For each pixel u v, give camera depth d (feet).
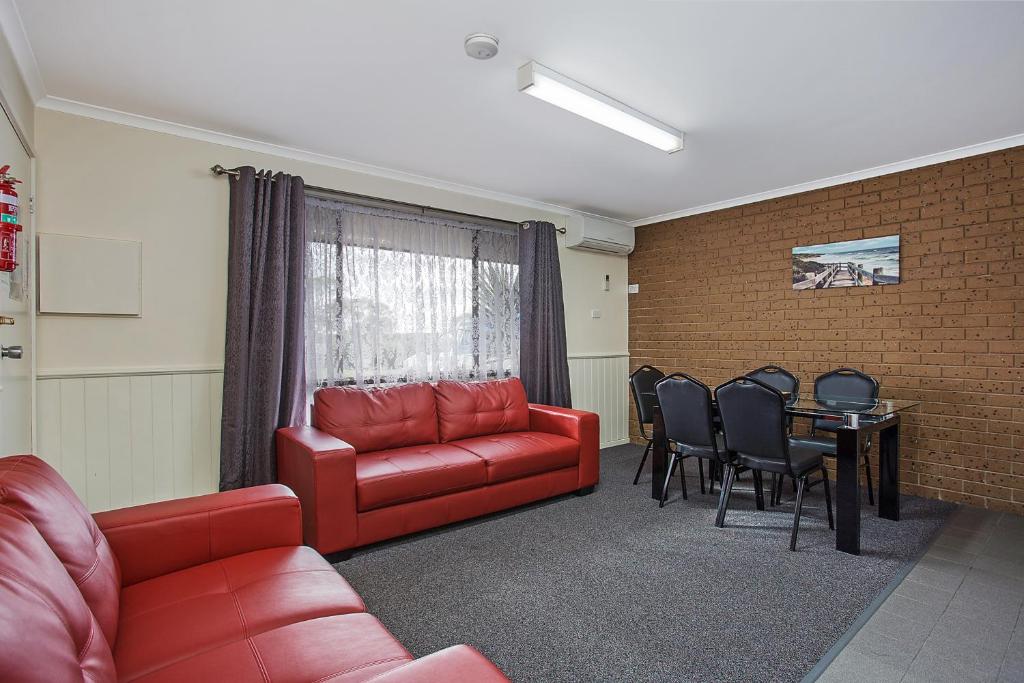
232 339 9.44
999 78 7.83
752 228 14.57
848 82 7.97
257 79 7.80
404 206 12.16
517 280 14.60
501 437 11.73
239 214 9.59
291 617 4.13
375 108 8.82
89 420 8.54
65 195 8.34
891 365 11.98
